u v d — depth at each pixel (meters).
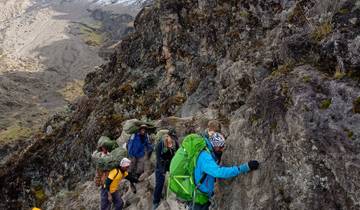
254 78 12.13
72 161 22.86
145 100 21.97
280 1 17.00
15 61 165.62
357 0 7.90
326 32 7.94
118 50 30.75
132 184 11.99
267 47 13.54
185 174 7.18
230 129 8.68
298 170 6.52
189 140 7.14
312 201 6.22
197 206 7.27
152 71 23.39
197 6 22.23
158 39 24.64
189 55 21.22
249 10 18.22
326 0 10.17
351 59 6.98
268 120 7.39
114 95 23.55
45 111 121.06
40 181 24.05
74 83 147.00
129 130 12.54
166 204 10.06
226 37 18.89
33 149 26.30
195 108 16.69
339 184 6.00
